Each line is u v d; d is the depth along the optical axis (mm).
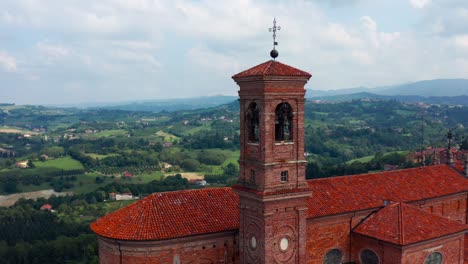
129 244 40500
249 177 39938
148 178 194000
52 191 186375
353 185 53125
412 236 44375
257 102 38250
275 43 40281
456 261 48000
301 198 39750
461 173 63375
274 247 38969
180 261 41719
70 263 112375
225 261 43875
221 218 44344
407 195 54094
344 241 48594
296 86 38906
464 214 60500
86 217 146125
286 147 38969
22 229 131250
